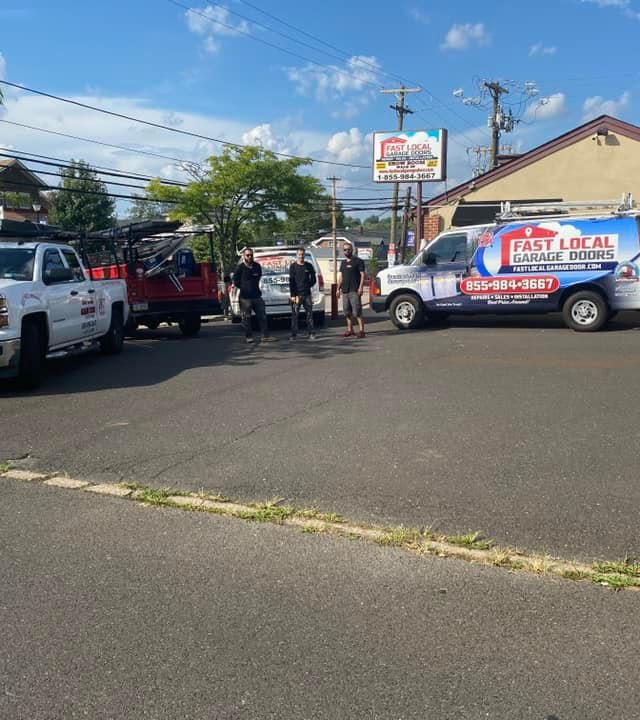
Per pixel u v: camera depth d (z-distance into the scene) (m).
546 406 7.39
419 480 5.23
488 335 13.25
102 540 4.35
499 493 4.93
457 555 4.01
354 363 10.40
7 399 8.53
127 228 15.23
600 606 3.44
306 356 11.27
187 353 12.24
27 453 6.17
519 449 5.93
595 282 13.17
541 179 20.95
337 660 3.07
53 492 5.20
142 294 14.81
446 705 2.76
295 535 4.34
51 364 11.37
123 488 5.23
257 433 6.61
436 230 22.34
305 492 5.04
